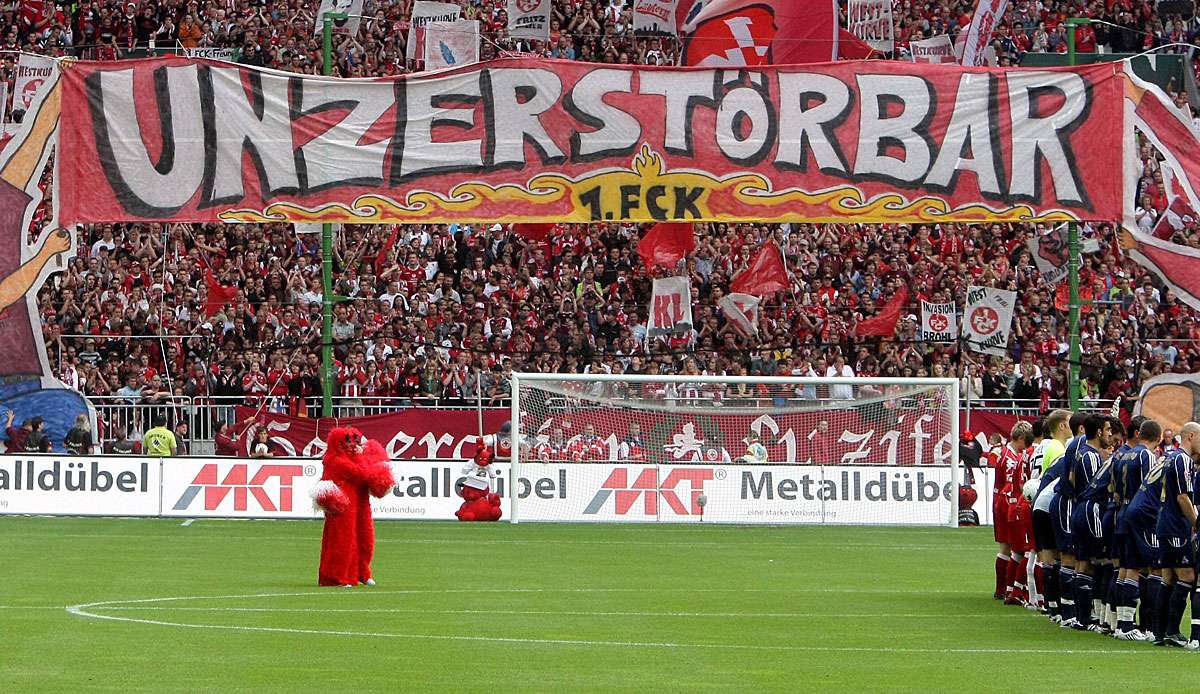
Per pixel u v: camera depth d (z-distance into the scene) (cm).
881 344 6128
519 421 5194
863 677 2097
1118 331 6419
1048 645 2425
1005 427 5472
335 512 3166
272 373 5809
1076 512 2591
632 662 2211
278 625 2572
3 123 6088
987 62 7181
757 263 6241
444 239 6600
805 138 5459
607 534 4675
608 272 6469
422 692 1950
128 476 5069
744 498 5141
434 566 3656
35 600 2905
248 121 5397
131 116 5375
